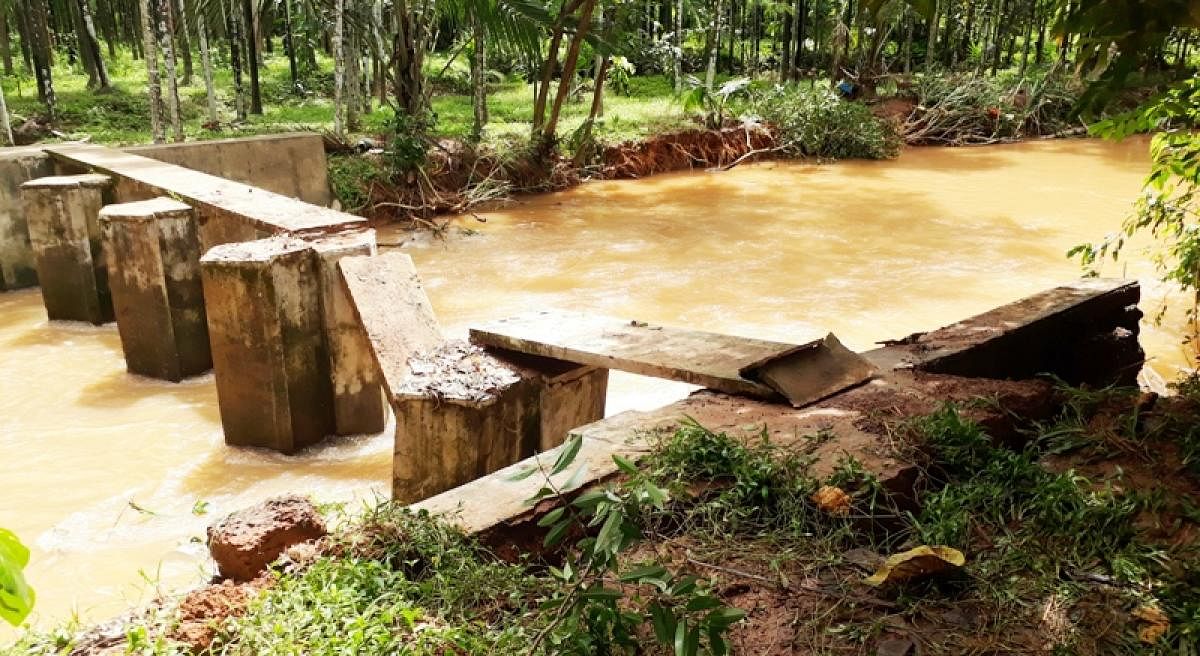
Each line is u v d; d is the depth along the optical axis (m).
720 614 2.57
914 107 23.80
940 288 10.79
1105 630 2.81
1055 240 13.09
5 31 20.89
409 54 16.17
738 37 31.03
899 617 2.93
